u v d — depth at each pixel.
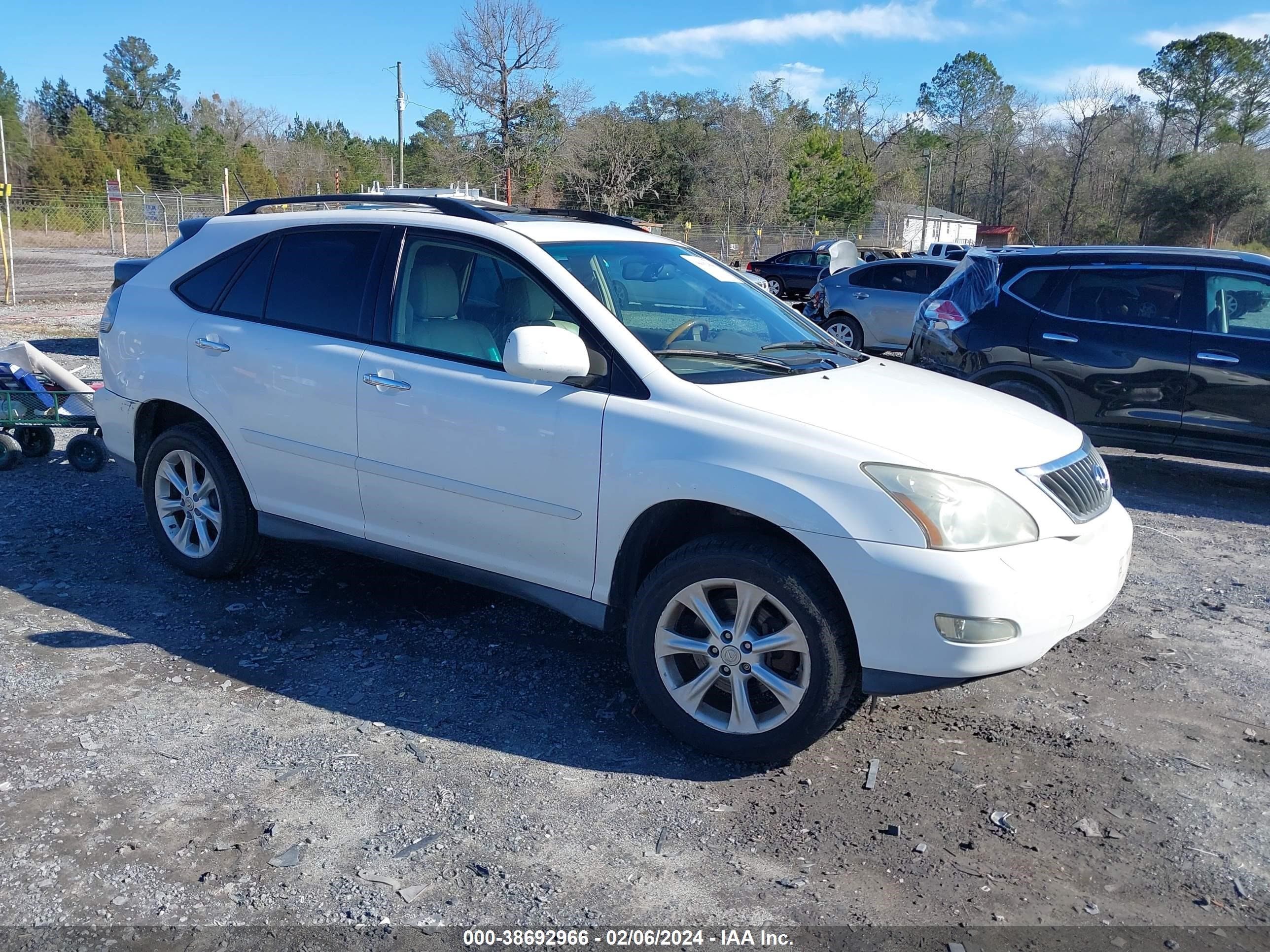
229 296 4.72
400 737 3.56
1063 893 2.78
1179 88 72.56
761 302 4.67
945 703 3.94
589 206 48.53
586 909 2.68
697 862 2.90
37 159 51.62
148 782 3.22
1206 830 3.09
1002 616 3.12
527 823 3.07
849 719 3.79
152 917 2.60
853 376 4.02
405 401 4.04
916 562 3.10
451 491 3.96
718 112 57.91
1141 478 8.13
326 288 4.43
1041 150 75.19
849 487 3.19
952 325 8.26
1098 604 3.47
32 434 7.22
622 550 3.59
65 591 4.78
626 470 3.51
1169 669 4.30
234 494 4.71
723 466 3.33
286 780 3.26
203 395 4.68
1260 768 3.47
